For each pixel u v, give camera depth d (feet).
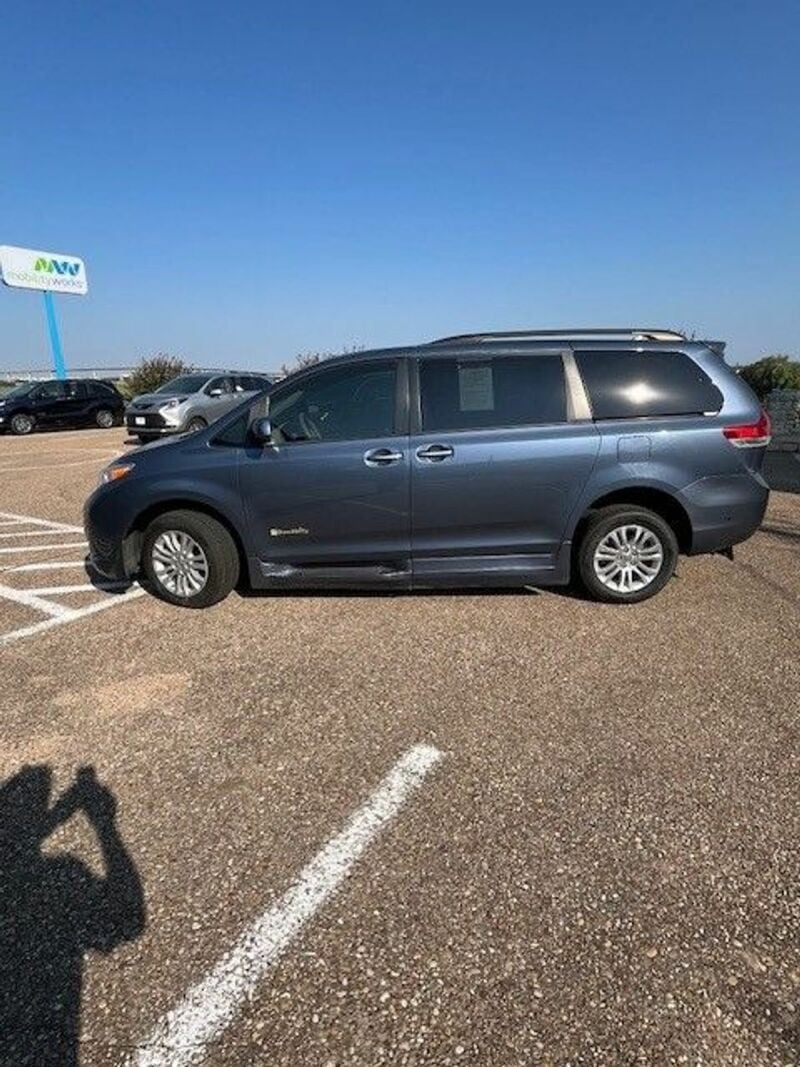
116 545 15.62
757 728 10.36
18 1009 6.08
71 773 9.62
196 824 8.52
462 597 16.15
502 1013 5.98
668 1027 5.82
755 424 14.65
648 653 13.00
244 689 11.96
